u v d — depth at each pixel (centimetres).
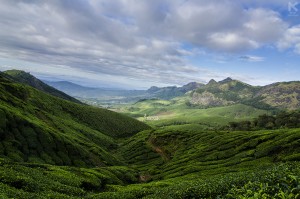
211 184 4284
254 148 12425
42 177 5944
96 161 13425
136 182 11338
